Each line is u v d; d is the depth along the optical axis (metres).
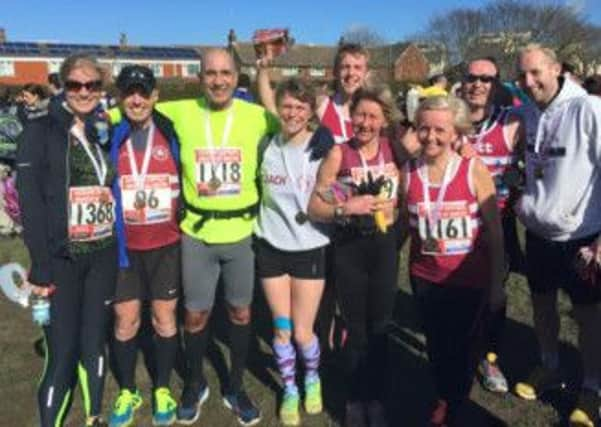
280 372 4.66
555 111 4.04
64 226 3.67
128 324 4.39
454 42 56.78
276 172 4.11
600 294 4.15
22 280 3.96
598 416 4.34
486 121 4.54
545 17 48.31
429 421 4.38
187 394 4.55
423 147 3.74
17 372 5.22
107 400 4.81
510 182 4.51
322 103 4.79
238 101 4.25
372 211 3.88
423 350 5.45
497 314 4.58
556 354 4.73
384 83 4.48
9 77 60.09
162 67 63.56
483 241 3.80
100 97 3.78
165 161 4.11
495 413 4.50
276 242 4.18
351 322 4.16
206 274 4.27
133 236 4.15
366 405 4.31
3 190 9.12
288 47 4.85
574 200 4.04
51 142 3.63
